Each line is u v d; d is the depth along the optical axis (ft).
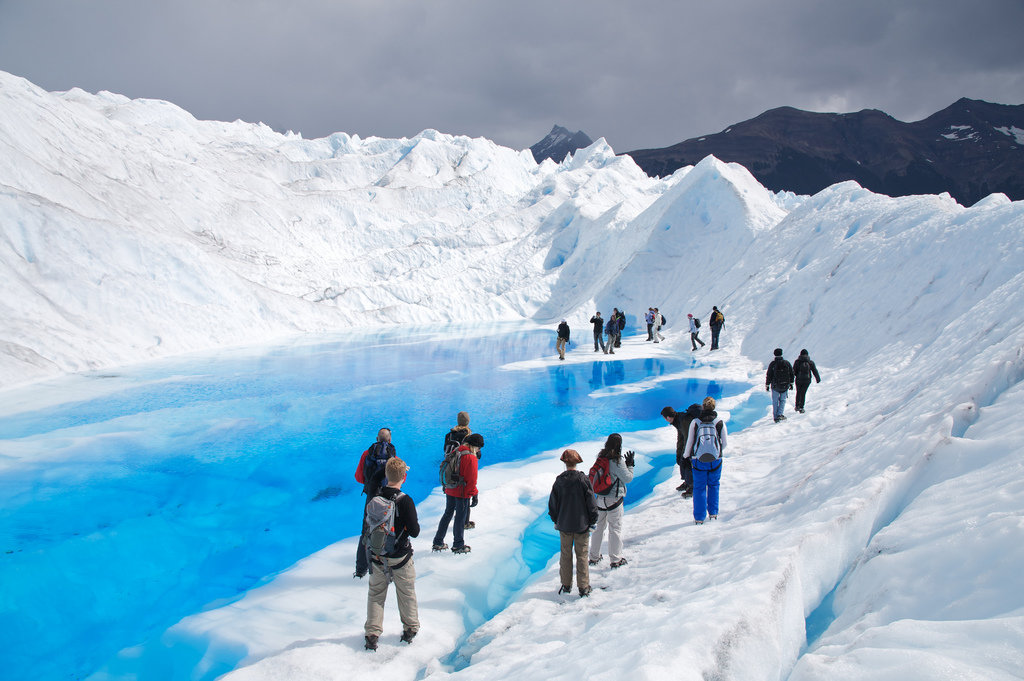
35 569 19.62
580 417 39.11
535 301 114.01
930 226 47.55
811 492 17.61
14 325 53.47
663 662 8.30
